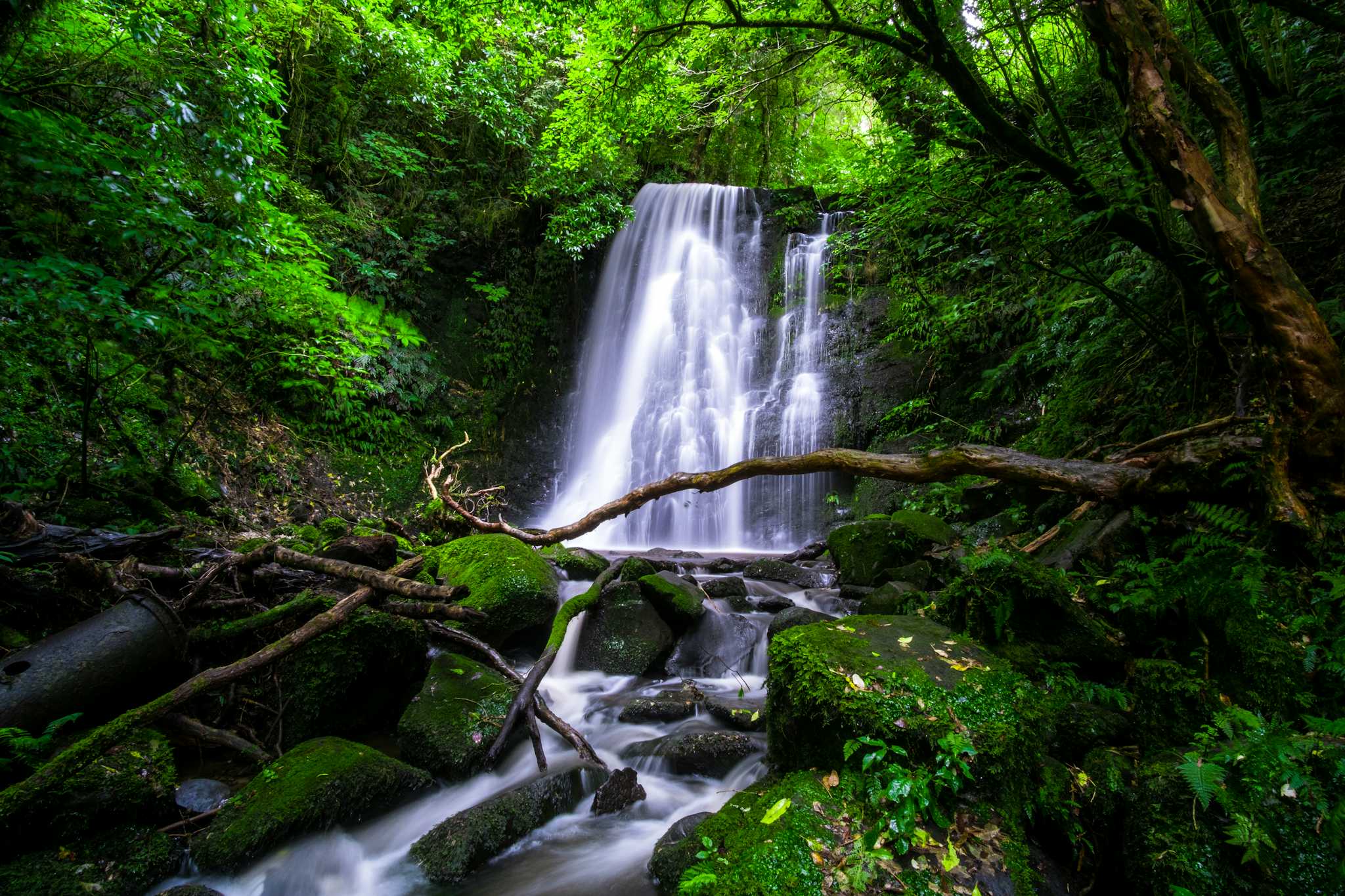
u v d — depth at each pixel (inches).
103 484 188.5
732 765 132.6
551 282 494.9
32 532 134.6
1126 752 97.7
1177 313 168.6
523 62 425.7
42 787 88.7
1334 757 71.9
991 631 124.1
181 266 203.5
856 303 423.5
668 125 281.9
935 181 181.2
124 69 183.8
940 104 185.0
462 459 409.7
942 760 84.3
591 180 458.0
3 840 87.5
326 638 140.3
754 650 191.6
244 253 187.8
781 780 101.7
